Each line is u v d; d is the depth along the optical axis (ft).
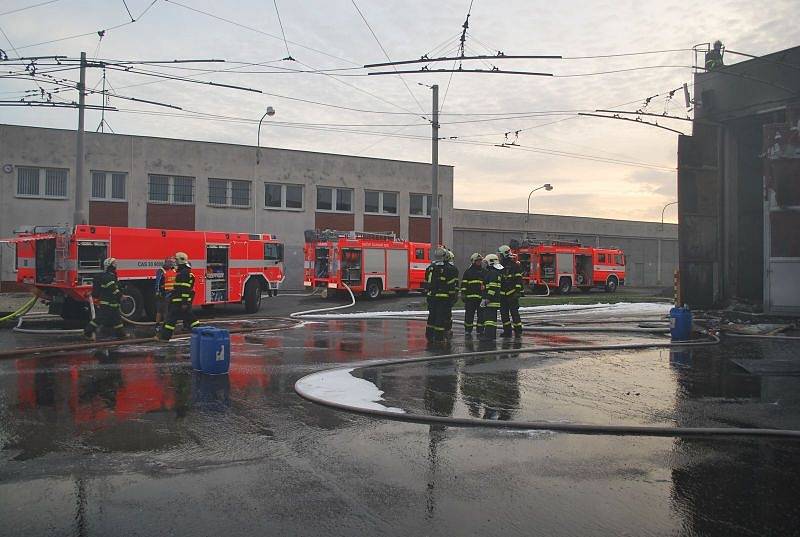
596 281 122.11
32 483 14.97
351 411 22.29
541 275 115.03
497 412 22.02
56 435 19.19
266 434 19.42
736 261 66.03
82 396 24.80
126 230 53.67
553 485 15.07
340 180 120.47
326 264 86.17
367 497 14.24
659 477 15.69
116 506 13.60
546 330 50.70
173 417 21.49
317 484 15.05
